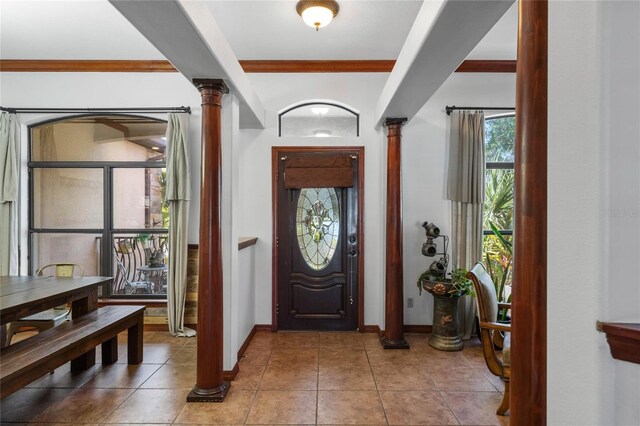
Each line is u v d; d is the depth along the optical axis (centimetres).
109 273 414
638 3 88
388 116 346
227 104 272
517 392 110
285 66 390
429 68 237
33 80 398
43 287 266
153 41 201
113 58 386
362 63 389
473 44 205
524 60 111
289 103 397
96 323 264
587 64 89
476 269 252
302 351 338
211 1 281
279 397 248
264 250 399
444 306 346
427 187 394
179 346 347
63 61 390
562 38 98
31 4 289
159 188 417
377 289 397
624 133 86
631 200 87
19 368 187
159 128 415
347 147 398
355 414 228
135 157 414
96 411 229
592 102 88
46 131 415
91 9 296
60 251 416
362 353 332
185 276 383
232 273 275
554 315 100
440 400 246
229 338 272
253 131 399
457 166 380
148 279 417
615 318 86
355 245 400
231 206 273
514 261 113
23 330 374
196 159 396
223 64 235
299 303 403
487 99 392
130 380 273
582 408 90
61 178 416
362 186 397
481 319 230
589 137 89
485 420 222
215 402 241
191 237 396
